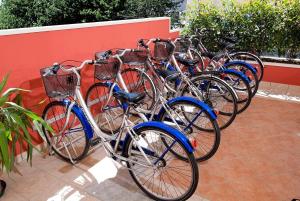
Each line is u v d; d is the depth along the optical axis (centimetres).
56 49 277
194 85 302
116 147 225
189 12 525
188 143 198
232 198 218
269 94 440
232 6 485
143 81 351
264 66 469
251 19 471
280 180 239
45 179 241
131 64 327
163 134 204
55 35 273
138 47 365
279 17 450
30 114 219
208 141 299
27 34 247
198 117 266
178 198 210
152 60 362
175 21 607
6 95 212
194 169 197
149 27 419
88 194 223
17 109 217
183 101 253
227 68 361
